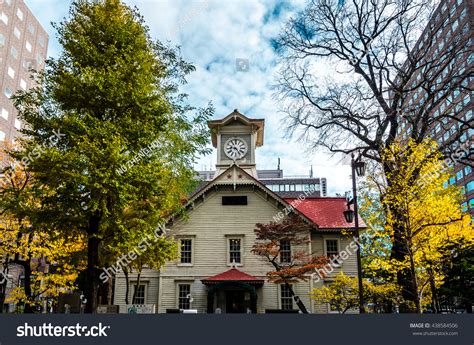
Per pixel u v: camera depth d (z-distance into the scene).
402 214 14.62
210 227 27.86
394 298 17.75
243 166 32.56
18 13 63.50
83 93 14.85
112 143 13.64
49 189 14.35
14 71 61.69
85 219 14.58
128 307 19.39
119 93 14.82
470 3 27.69
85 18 17.05
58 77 15.23
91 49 15.46
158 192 15.67
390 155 15.51
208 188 28.20
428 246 14.84
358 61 22.69
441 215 14.45
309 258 25.09
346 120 22.88
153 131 15.90
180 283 26.91
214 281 25.25
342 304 20.55
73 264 18.86
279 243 26.86
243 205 28.16
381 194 15.19
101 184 13.48
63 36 16.33
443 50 22.30
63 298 15.95
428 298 17.61
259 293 26.20
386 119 21.16
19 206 14.02
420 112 21.19
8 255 21.02
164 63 19.73
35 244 20.61
